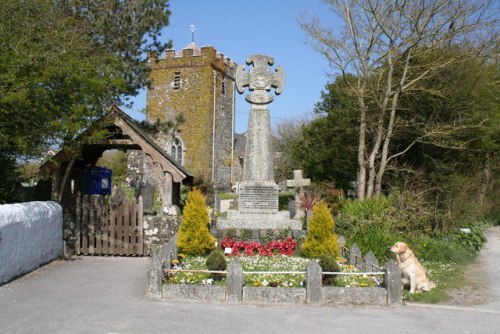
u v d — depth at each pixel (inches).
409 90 844.0
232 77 1983.3
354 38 861.2
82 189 712.4
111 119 557.6
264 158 594.6
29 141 497.7
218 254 387.9
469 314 332.2
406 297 376.8
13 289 374.9
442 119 914.7
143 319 295.9
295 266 436.5
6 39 452.8
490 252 662.5
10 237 402.6
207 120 1782.7
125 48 751.7
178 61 1814.7
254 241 543.8
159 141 1815.9
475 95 906.7
